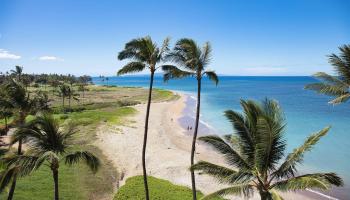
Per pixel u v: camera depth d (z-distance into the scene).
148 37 21.86
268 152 14.98
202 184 32.31
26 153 18.27
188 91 184.50
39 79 171.75
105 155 42.22
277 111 16.30
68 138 20.38
